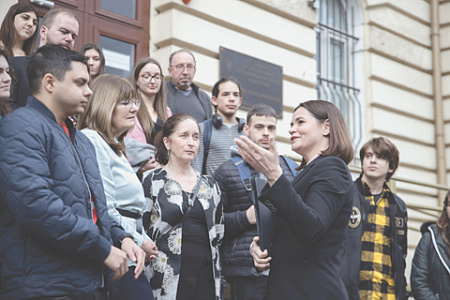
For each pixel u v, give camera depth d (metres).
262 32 7.22
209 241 3.44
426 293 4.75
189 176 3.59
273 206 2.47
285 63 7.47
